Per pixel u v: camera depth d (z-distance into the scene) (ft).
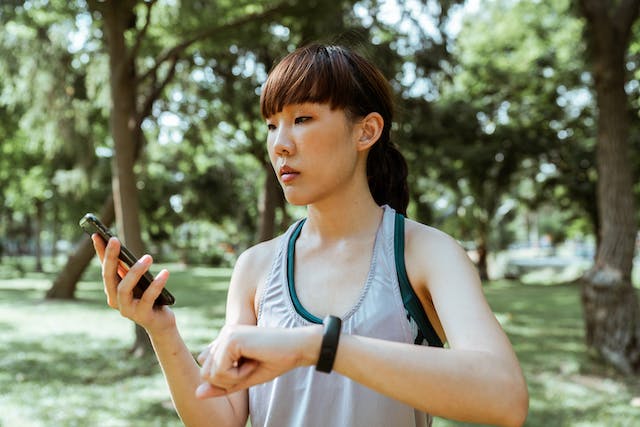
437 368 2.53
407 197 4.39
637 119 41.04
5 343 29.45
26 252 192.13
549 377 22.34
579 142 61.52
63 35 33.86
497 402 2.54
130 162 24.82
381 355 2.54
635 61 40.11
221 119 47.09
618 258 23.76
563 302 51.90
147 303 3.21
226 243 144.97
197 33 27.22
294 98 3.43
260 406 3.67
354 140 3.59
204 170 77.30
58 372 23.09
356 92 3.55
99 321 37.47
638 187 56.70
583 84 54.49
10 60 34.04
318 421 3.43
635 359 22.95
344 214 3.71
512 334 32.78
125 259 3.16
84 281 74.13
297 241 3.92
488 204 73.72
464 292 3.14
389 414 3.38
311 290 3.65
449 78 35.22
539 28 57.36
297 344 2.56
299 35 30.30
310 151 3.42
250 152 51.44
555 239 102.22
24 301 48.65
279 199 63.46
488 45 59.82
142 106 31.55
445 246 3.46
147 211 82.28
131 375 22.63
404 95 36.35
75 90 39.17
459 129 53.62
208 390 2.61
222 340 2.59
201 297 53.83
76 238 99.86
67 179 46.14
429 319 3.54
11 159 67.56
